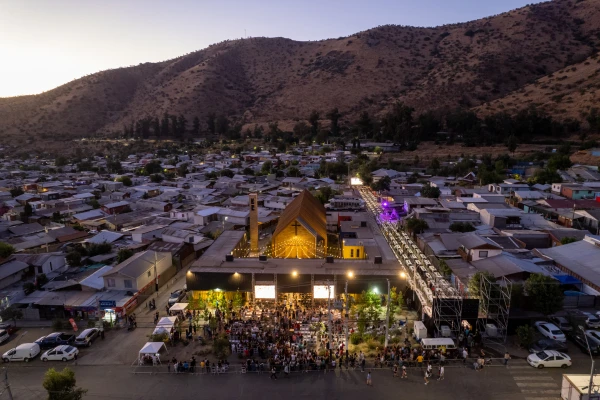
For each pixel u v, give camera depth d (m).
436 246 64.00
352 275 49.16
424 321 44.50
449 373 36.22
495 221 73.25
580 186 99.75
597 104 181.75
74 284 52.91
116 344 42.78
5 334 43.91
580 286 48.75
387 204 85.44
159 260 57.81
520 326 39.97
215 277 50.16
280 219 74.56
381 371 37.06
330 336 39.34
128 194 117.12
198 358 39.66
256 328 43.41
